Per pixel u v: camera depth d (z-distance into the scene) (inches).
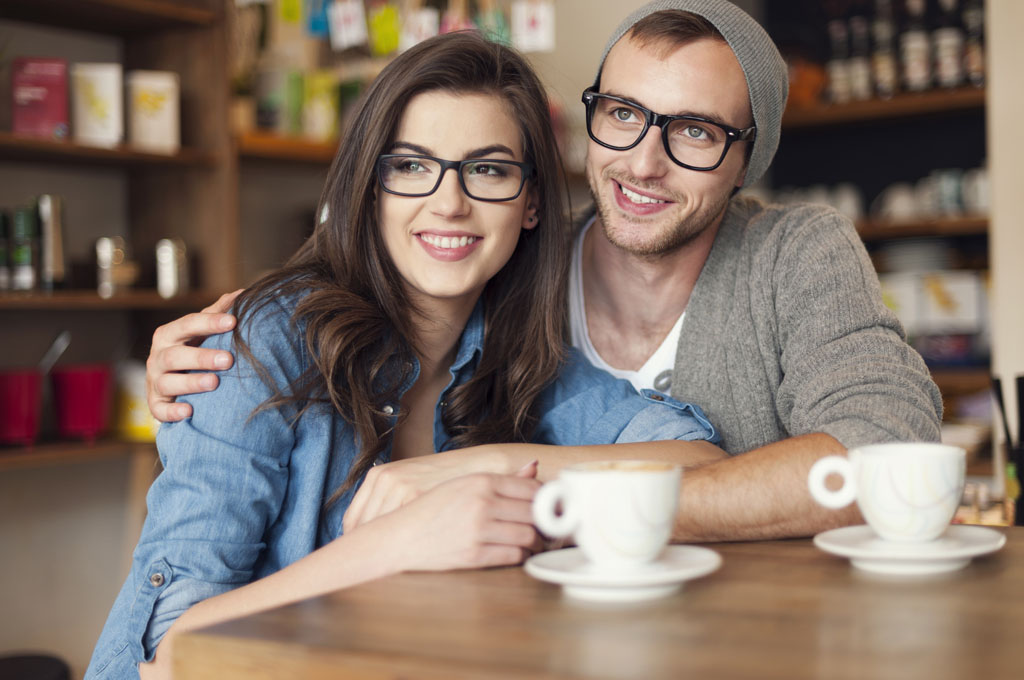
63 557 114.7
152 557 44.6
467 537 35.8
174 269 110.0
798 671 23.6
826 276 58.7
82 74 102.6
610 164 60.7
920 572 32.8
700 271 64.5
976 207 153.6
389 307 53.3
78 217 114.4
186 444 45.9
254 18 118.0
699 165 59.5
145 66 115.7
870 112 159.5
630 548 31.4
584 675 23.5
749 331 62.2
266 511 47.0
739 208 67.9
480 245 52.6
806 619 27.9
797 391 56.6
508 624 28.0
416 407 57.4
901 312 155.6
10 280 99.9
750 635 26.5
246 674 26.9
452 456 45.4
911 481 33.7
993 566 33.8
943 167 167.2
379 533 37.2
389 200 51.7
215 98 110.4
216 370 47.4
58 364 112.5
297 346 49.8
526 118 53.4
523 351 57.9
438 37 52.6
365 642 26.5
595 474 31.5
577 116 138.4
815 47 174.6
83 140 102.5
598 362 67.9
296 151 116.6
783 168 181.0
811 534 41.5
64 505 114.8
